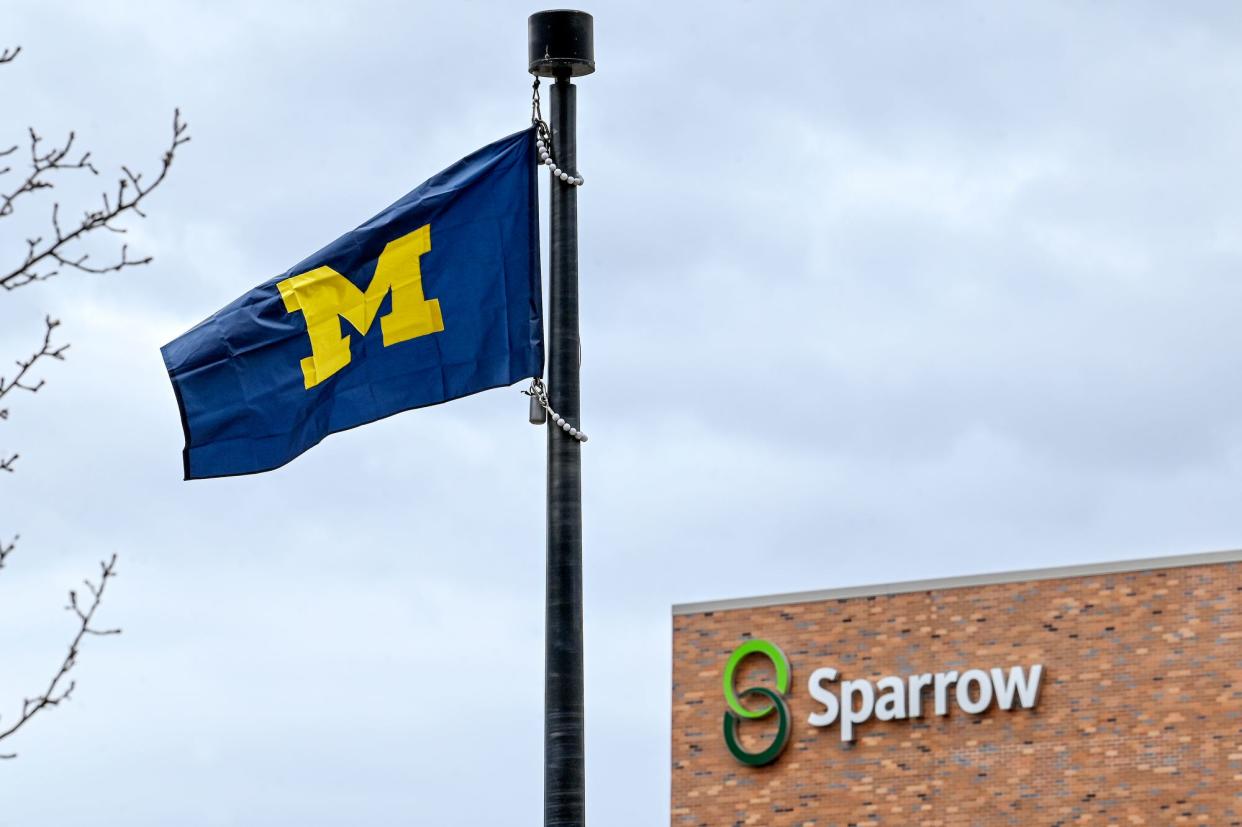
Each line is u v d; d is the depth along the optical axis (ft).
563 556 54.24
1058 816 158.30
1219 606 156.04
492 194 63.67
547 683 53.26
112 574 43.39
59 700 42.39
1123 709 157.89
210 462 63.72
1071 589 161.48
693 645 174.19
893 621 167.43
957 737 163.12
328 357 63.98
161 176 44.34
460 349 63.26
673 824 171.32
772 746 168.66
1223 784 153.38
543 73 57.47
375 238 63.67
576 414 55.47
